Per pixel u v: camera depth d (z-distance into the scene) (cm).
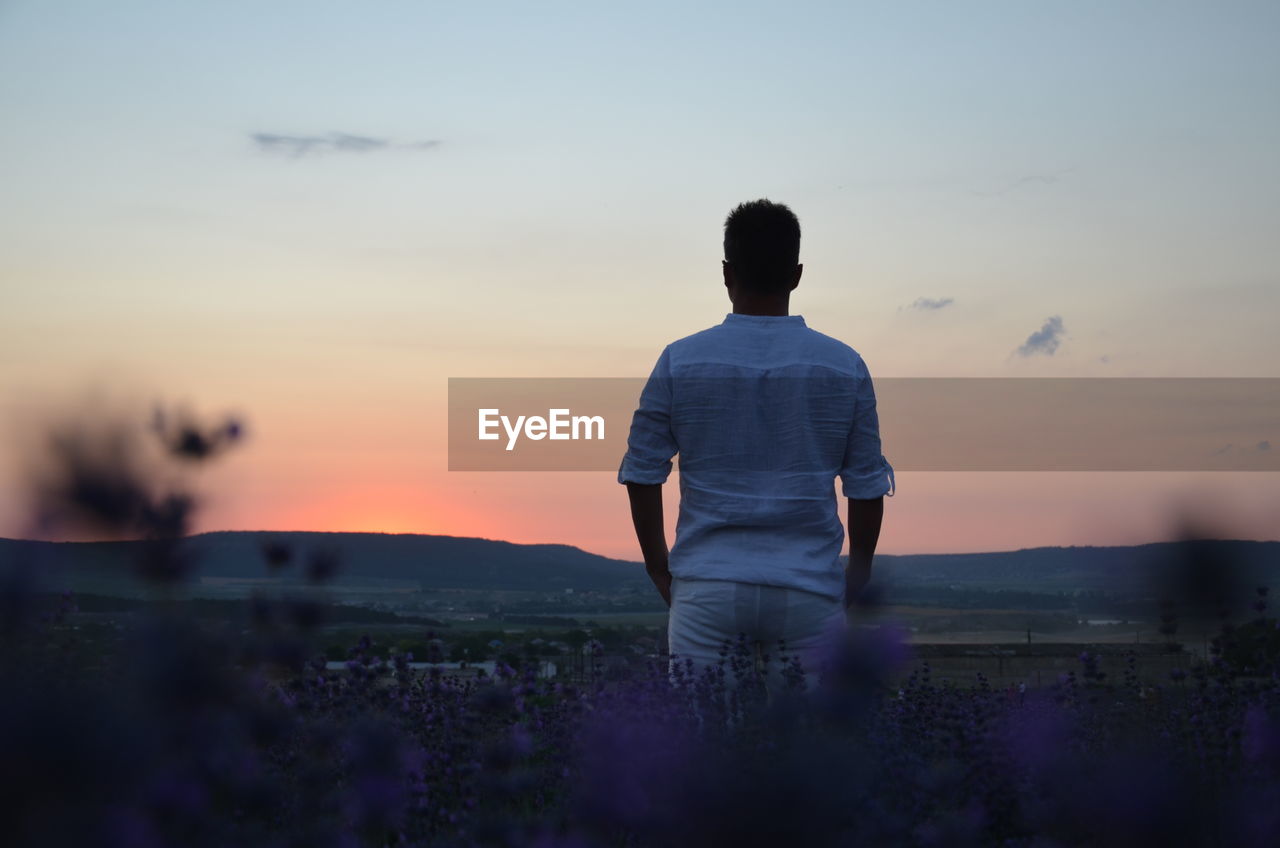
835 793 113
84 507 92
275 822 214
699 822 109
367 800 214
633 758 157
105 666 104
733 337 423
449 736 329
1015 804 264
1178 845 109
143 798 99
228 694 114
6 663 95
